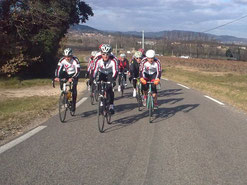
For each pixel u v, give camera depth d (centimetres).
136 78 922
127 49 9325
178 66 3716
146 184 356
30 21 1928
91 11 2617
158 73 729
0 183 352
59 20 2058
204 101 1030
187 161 435
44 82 1661
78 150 475
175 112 818
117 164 417
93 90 897
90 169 398
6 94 1170
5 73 1711
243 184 362
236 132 608
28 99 1021
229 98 1102
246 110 868
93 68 647
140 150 480
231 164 427
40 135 559
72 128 617
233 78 2198
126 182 361
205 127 647
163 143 521
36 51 2116
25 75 2159
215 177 380
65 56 685
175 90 1360
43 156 445
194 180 370
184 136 570
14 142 511
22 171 388
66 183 355
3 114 746
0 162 418
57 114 766
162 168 406
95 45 10606
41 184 351
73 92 713
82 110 821
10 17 1794
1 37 1638
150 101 689
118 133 584
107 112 639
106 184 354
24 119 690
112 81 632
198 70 3084
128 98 1071
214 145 515
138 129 620
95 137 552
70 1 2202
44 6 1920
